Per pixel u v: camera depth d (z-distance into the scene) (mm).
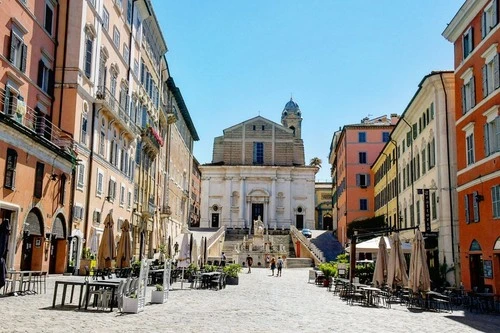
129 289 17078
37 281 20031
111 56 37406
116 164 39344
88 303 16875
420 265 21719
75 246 30969
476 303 20891
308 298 24156
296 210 87312
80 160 30375
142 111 48250
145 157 50000
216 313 16844
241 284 32906
